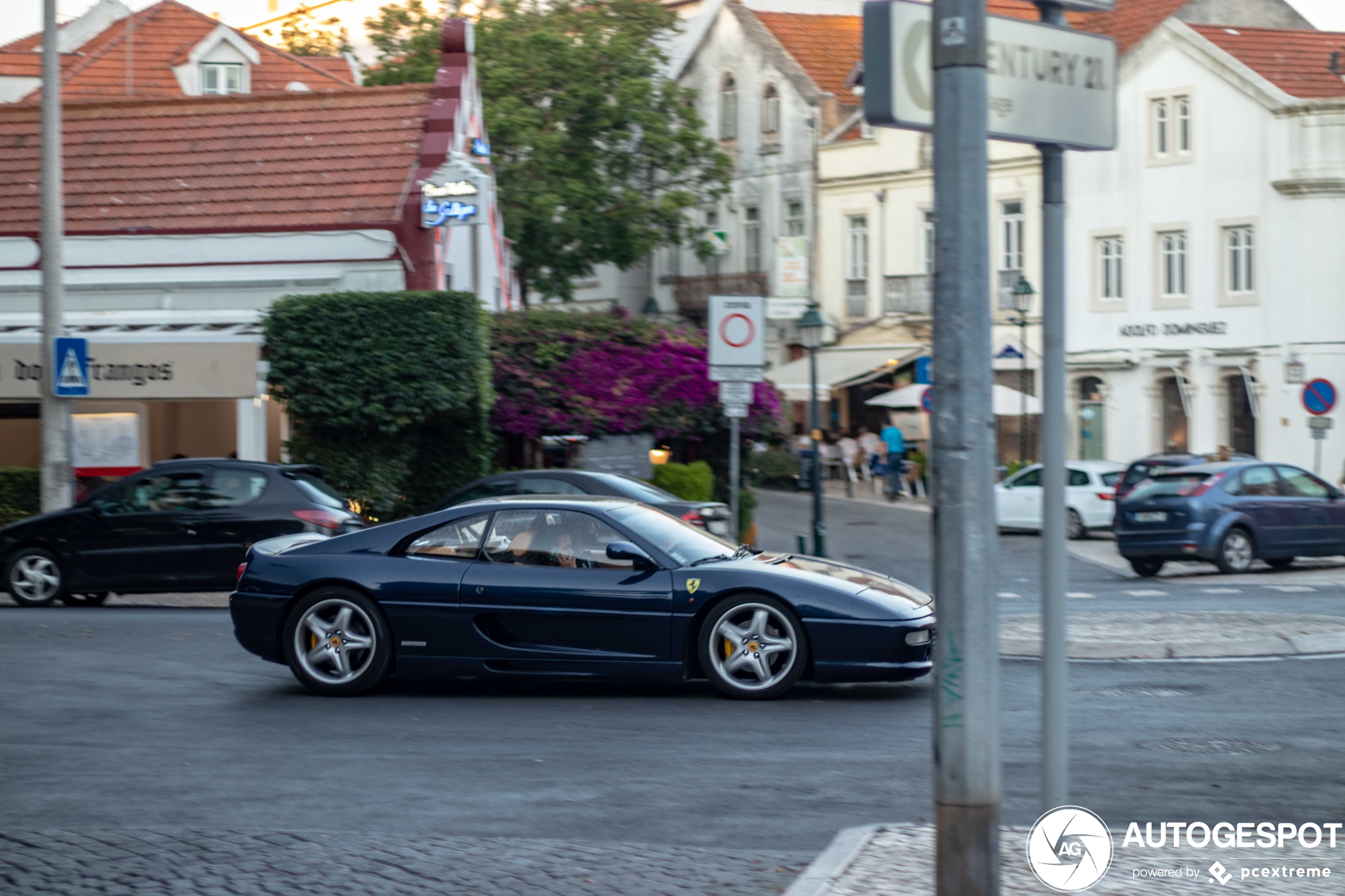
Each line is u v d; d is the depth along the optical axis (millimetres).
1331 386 24734
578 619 9992
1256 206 38062
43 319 18891
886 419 46844
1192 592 18500
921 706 9797
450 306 20656
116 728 9062
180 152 25047
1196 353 39250
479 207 22688
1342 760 8000
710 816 6793
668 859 5996
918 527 31219
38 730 8984
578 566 10141
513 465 24641
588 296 57688
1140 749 8297
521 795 7234
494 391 22922
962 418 4445
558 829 6566
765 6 55562
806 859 6004
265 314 21375
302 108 25547
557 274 43531
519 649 10047
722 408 24469
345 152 24578
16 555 16438
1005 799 7113
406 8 44562
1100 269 41469
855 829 6250
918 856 5773
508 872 5816
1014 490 30875
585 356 23703
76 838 6383
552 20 43594
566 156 43000
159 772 7777
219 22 39719
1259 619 13766
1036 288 42688
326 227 23000
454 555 10289
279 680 11000
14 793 7297
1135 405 40719
